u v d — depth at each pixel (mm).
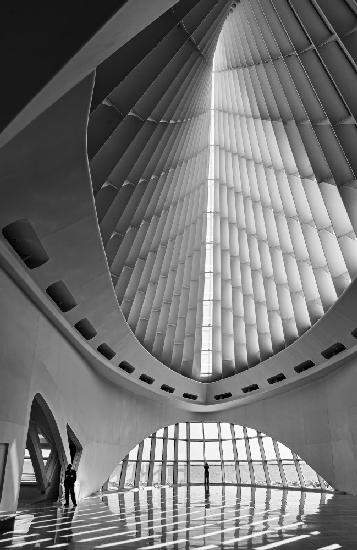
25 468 24594
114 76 9773
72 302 14133
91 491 19766
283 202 16688
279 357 22516
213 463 32219
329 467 20812
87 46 3646
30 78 3621
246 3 12234
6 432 10188
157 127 13570
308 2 10375
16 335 10891
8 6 3141
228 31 13594
